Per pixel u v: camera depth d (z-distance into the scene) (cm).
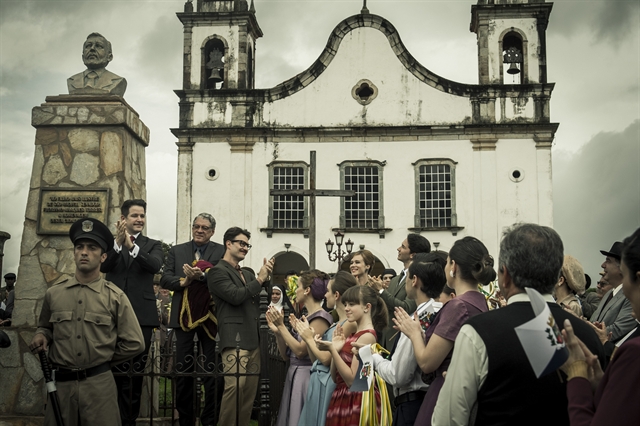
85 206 805
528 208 2866
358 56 3027
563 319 324
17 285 793
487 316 322
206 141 3000
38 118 823
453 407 316
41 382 741
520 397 306
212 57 3089
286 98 3022
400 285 754
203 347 711
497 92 2944
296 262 3145
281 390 702
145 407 786
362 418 518
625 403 253
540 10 2991
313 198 1911
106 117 817
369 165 2955
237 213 2950
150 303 702
